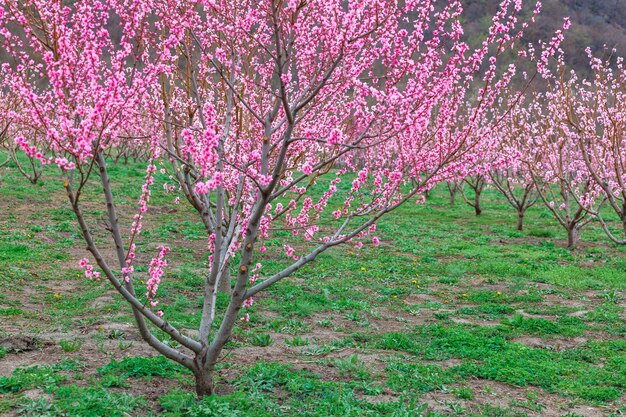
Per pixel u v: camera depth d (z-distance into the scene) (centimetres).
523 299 1262
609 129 1383
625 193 1324
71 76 533
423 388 740
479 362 859
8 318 924
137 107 664
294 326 1006
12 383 638
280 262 1498
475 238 2050
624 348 942
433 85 658
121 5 646
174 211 2253
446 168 683
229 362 791
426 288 1355
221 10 698
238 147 895
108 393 628
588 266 1630
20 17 547
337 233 676
